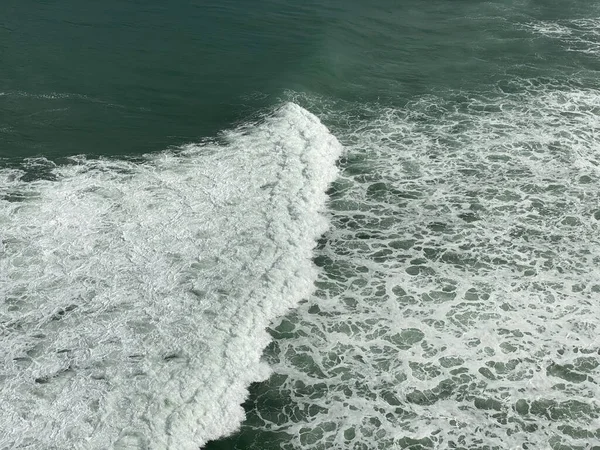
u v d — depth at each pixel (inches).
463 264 547.5
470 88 828.0
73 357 453.1
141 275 523.2
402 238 577.0
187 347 459.2
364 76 850.8
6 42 894.4
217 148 683.4
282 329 485.4
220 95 783.7
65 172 640.4
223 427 413.7
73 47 890.7
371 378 447.8
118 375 438.6
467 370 452.1
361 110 776.9
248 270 528.4
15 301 498.6
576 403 429.1
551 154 689.0
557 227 586.9
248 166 653.3
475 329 484.4
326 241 572.7
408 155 691.4
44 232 564.4
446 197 627.5
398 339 477.1
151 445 394.9
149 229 570.6
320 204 615.5
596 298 510.9
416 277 534.6
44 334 471.2
